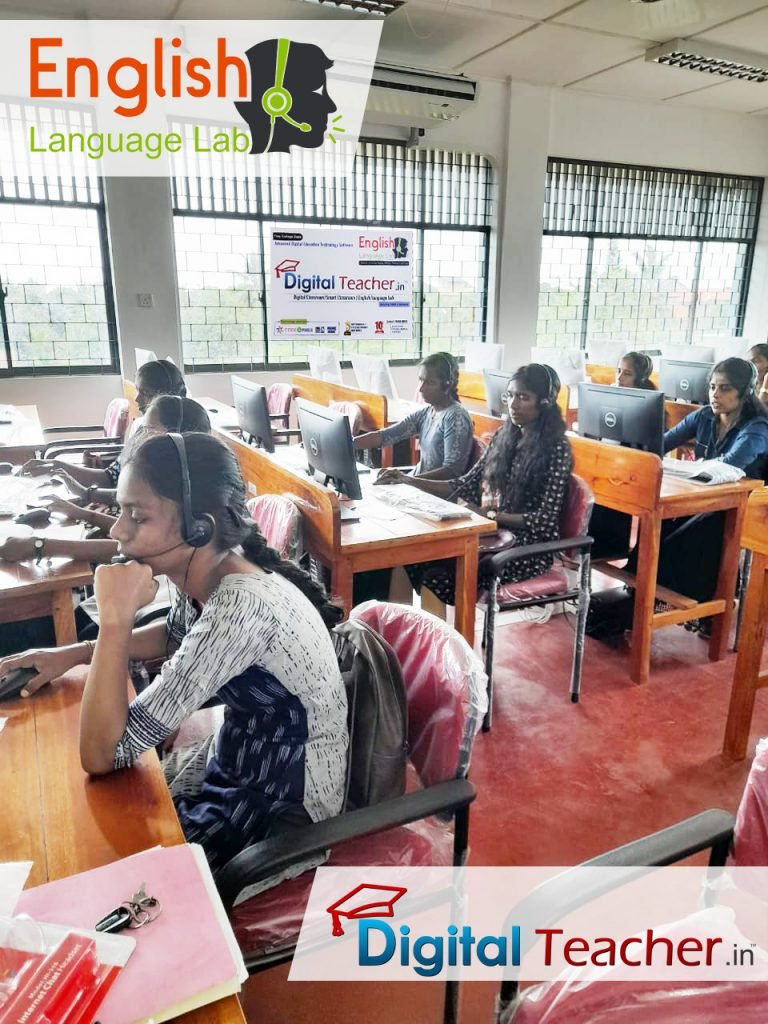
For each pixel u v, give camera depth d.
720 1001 0.90
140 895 0.73
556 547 2.28
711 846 0.94
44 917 0.70
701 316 8.05
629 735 2.31
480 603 2.52
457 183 6.44
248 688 1.09
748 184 7.89
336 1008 1.40
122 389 5.48
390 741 1.16
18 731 1.06
